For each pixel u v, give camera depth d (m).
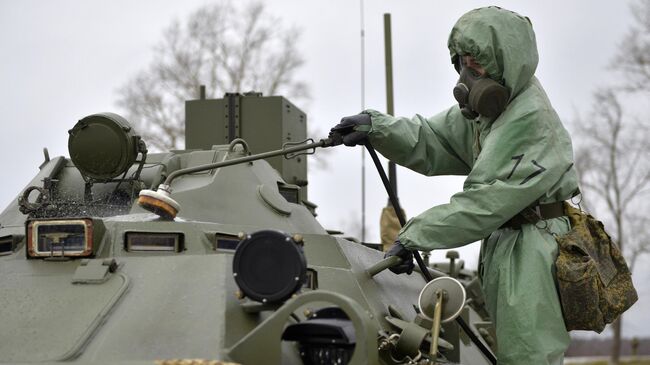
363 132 10.13
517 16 9.38
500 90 9.12
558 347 8.83
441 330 9.11
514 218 9.18
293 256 7.24
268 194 9.73
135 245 8.23
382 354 8.02
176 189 9.47
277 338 6.93
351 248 9.32
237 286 7.55
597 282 9.02
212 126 12.82
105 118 9.84
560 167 9.03
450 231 8.83
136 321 7.22
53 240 8.08
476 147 9.73
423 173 10.62
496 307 9.32
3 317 7.41
